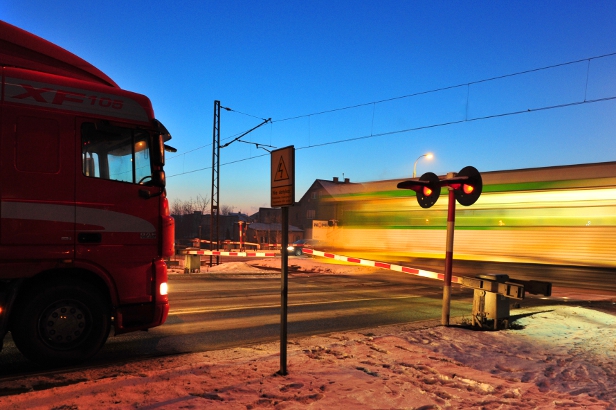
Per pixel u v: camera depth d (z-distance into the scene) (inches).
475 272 661.9
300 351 220.8
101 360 206.5
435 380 179.0
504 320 297.9
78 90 203.0
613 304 433.7
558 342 256.4
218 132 925.2
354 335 267.0
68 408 140.7
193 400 148.2
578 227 593.6
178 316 324.8
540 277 613.0
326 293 488.7
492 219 678.5
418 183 309.3
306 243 1188.5
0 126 183.9
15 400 145.9
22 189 186.4
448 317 299.6
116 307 207.0
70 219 195.5
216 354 217.0
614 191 566.9
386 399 154.3
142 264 214.2
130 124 213.2
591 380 185.3
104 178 205.6
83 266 197.9
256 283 569.9
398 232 785.6
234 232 3331.7
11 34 195.5
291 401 149.3
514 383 177.8
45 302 189.6
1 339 179.0
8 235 182.5
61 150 195.5
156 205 219.3
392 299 454.3
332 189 918.4
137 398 149.5
